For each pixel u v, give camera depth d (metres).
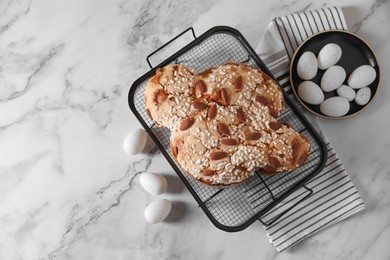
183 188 0.97
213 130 0.80
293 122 0.90
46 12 1.01
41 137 1.00
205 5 1.00
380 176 0.96
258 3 1.00
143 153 0.98
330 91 0.93
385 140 0.96
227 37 0.94
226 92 0.81
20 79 1.01
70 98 1.00
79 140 0.99
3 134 1.00
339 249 0.96
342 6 0.99
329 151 0.92
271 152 0.80
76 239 0.98
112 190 0.98
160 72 0.84
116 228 0.98
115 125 0.99
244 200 0.93
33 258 0.99
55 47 1.01
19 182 1.00
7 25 1.01
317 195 0.92
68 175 0.99
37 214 0.99
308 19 0.94
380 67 0.97
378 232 0.95
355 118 0.97
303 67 0.90
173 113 0.82
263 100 0.82
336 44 0.93
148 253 0.98
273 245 0.96
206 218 0.97
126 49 1.00
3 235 0.99
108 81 1.00
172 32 1.00
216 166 0.80
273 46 0.95
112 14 1.00
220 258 0.96
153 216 0.93
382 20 0.98
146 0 1.00
